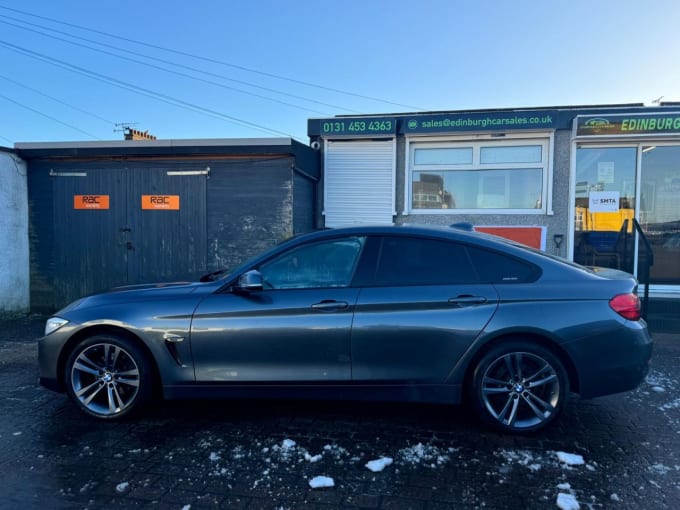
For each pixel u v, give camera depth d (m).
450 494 3.01
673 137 8.14
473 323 3.69
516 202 8.95
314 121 9.23
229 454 3.51
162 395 4.10
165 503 2.91
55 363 4.07
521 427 3.72
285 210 8.24
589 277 3.83
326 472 3.26
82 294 8.82
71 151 8.52
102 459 3.45
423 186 9.23
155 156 8.48
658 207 8.52
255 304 3.86
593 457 3.46
